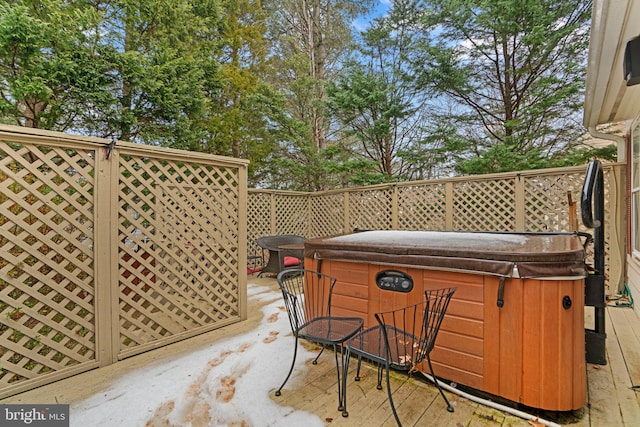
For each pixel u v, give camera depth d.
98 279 2.36
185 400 1.92
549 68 6.05
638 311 3.22
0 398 1.94
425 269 2.11
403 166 7.98
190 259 2.99
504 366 1.78
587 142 6.55
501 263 1.75
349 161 6.98
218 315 3.17
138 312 2.84
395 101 7.04
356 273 2.48
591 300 2.25
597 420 1.66
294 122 7.49
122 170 2.53
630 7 1.83
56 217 2.29
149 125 5.25
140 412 1.81
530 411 1.75
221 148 7.39
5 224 1.97
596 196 2.28
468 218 4.84
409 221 5.45
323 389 2.01
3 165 1.93
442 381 2.07
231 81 7.52
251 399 1.91
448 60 6.42
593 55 2.39
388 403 1.85
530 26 5.55
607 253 3.97
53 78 4.00
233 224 3.34
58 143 2.16
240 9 8.33
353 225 6.21
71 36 4.14
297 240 5.87
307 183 8.20
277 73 8.88
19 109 4.32
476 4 5.80
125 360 2.46
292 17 8.84
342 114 7.35
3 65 3.91
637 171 3.44
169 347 2.70
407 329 2.20
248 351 2.60
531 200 4.35
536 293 1.68
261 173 8.30
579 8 5.40
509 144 6.04
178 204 2.89
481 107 7.03
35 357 2.08
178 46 5.70
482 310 1.86
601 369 2.17
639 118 3.30
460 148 6.68
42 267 2.18
